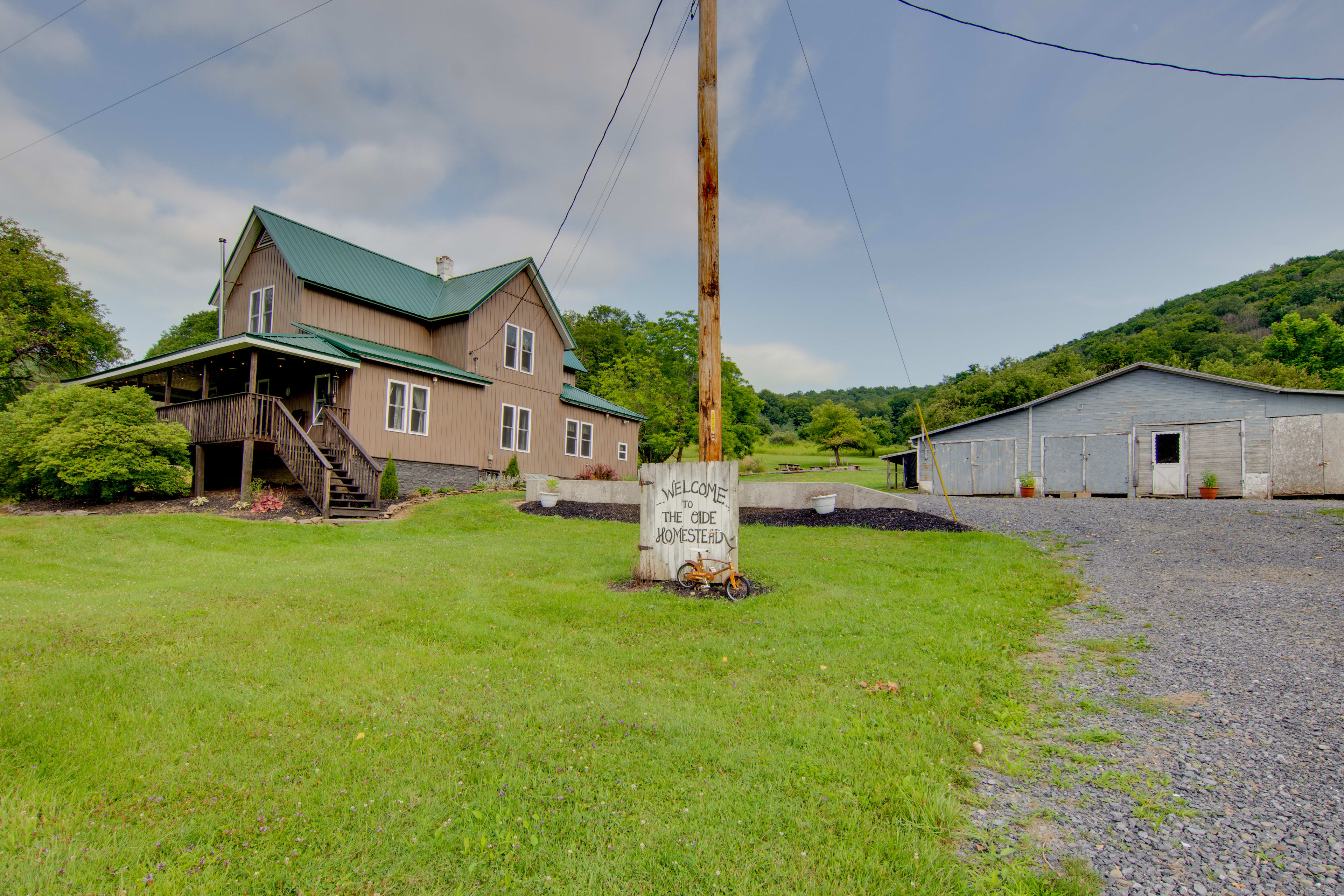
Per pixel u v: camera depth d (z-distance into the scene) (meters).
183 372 20.12
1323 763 3.45
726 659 5.46
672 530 8.24
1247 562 8.59
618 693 4.70
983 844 2.89
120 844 2.86
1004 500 18.66
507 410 22.31
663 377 39.88
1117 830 2.97
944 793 3.27
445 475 19.78
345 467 16.25
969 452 23.86
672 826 3.03
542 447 23.84
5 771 3.43
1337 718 3.97
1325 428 17.36
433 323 21.98
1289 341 49.38
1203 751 3.68
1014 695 4.63
